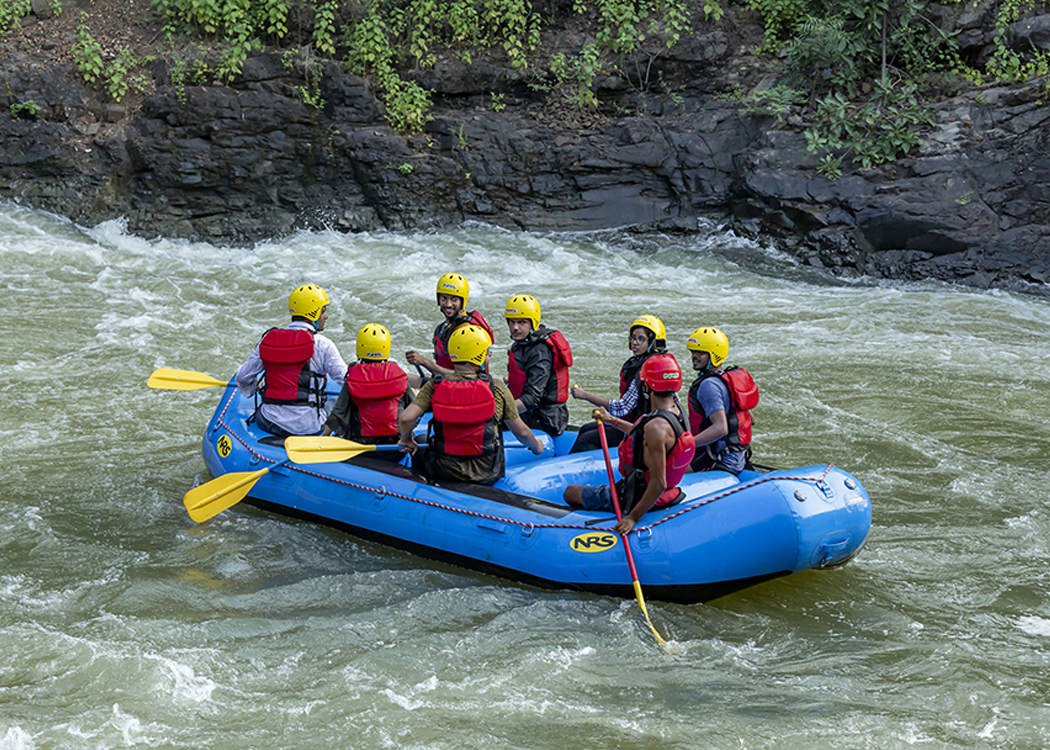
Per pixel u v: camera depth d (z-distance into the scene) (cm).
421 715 443
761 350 1053
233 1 1529
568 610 537
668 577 531
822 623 532
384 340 636
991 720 446
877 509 678
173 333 1086
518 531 560
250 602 545
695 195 1487
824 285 1337
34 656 480
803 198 1412
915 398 909
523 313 651
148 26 1596
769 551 523
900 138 1412
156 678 466
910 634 521
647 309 1206
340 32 1588
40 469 729
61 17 1585
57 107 1470
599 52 1585
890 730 438
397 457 649
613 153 1499
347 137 1497
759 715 448
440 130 1530
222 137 1466
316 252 1412
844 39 1466
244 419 700
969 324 1161
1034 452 786
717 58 1580
